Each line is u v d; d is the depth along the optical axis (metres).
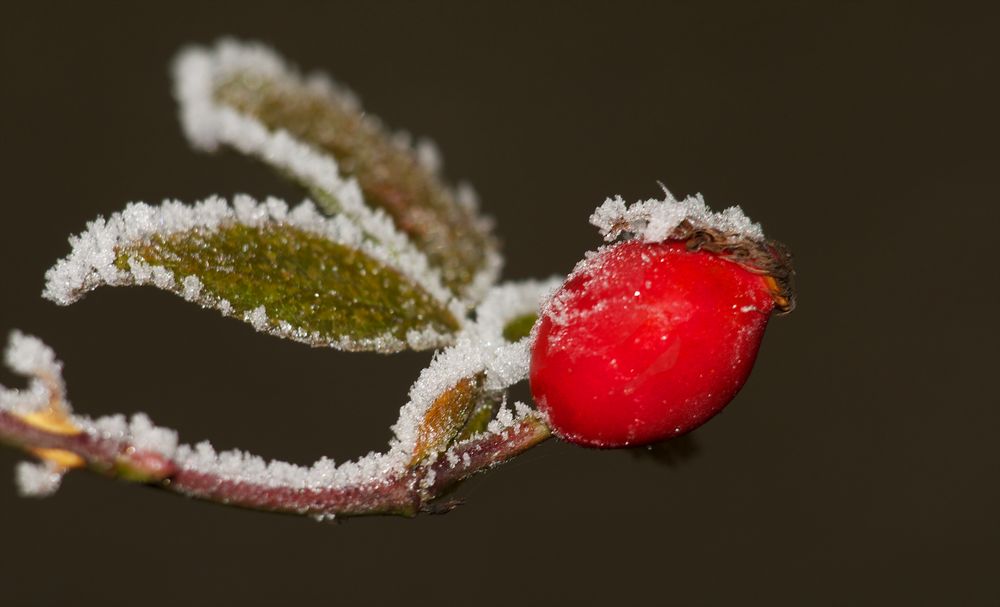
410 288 0.18
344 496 0.17
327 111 0.20
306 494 0.17
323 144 0.19
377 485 0.17
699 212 0.18
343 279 0.18
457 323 0.18
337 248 0.18
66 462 0.17
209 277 0.17
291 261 0.18
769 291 0.18
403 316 0.18
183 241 0.17
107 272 0.17
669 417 0.18
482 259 0.19
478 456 0.18
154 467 0.17
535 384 0.18
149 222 0.17
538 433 0.18
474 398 0.18
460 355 0.18
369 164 0.19
